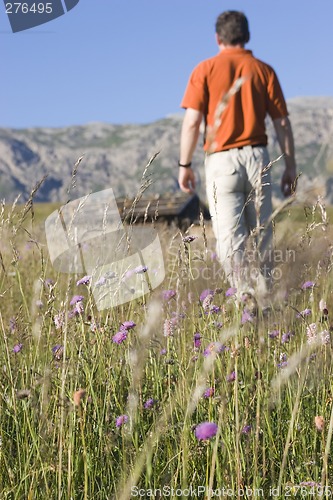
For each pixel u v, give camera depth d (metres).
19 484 2.26
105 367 2.80
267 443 2.53
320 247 3.15
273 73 5.59
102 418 2.58
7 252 3.83
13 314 3.53
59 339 2.66
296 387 2.77
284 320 3.18
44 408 2.30
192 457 2.35
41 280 2.67
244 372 2.72
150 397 2.84
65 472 2.35
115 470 2.42
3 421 2.65
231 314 3.03
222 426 2.22
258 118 5.42
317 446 2.59
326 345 2.82
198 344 2.90
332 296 3.38
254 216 5.13
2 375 2.75
